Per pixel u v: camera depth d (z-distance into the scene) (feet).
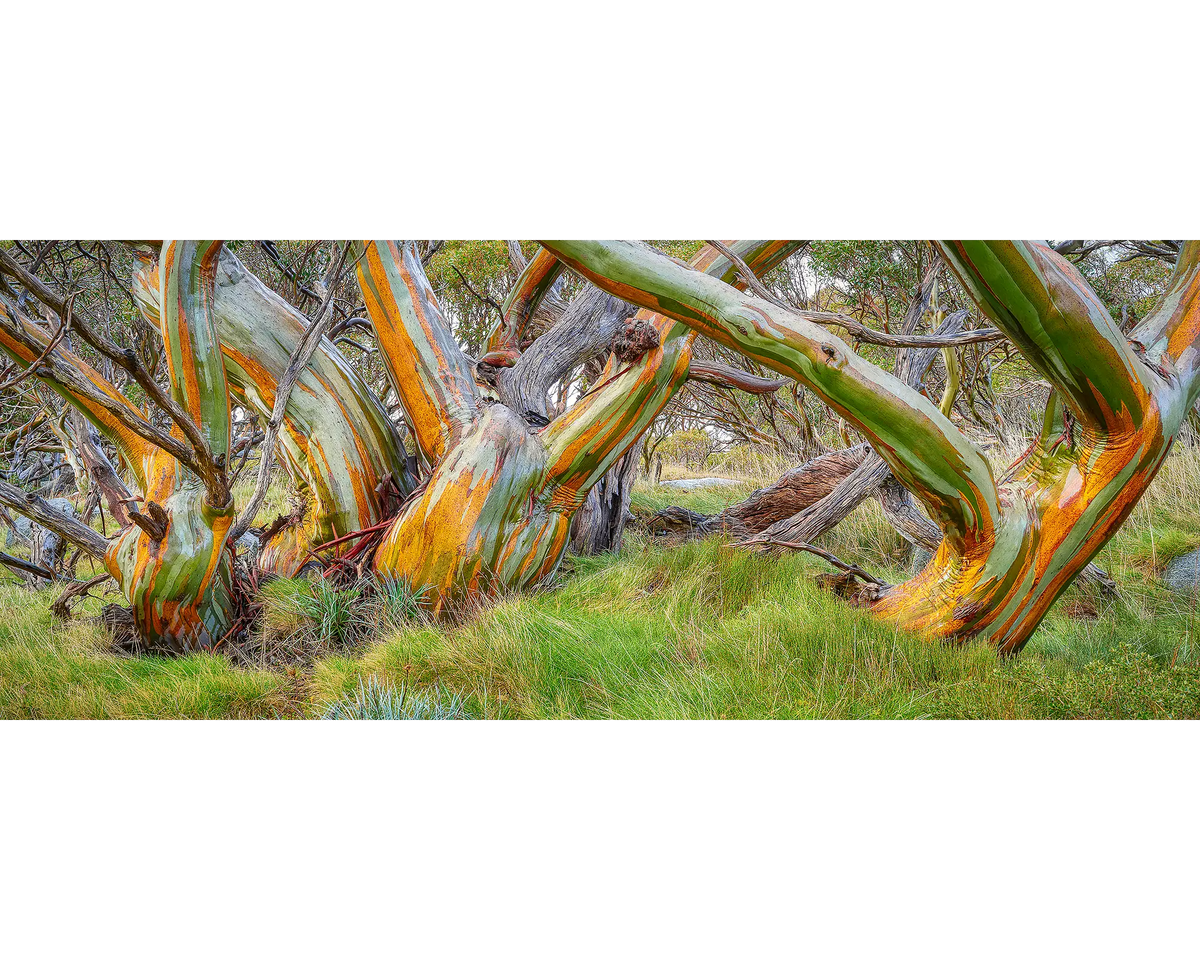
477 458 20.30
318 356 22.98
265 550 25.23
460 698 15.31
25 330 18.39
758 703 14.15
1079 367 14.79
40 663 18.48
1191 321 16.51
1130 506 16.47
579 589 20.57
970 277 14.14
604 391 21.30
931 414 16.05
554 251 16.05
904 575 26.99
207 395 18.34
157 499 19.67
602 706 14.93
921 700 14.17
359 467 23.03
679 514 30.86
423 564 20.02
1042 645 19.69
